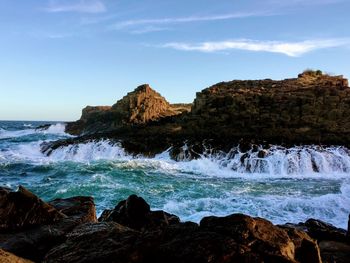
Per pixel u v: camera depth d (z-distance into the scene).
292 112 33.16
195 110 39.00
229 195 16.69
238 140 28.59
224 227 5.87
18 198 7.87
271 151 26.19
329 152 25.92
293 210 14.09
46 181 19.83
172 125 36.50
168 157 29.08
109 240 6.05
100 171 22.70
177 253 5.44
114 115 50.44
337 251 8.14
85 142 33.28
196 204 14.55
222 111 35.94
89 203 9.80
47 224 7.86
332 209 14.21
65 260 5.66
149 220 9.77
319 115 32.19
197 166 26.16
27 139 48.59
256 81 43.69
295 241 6.26
